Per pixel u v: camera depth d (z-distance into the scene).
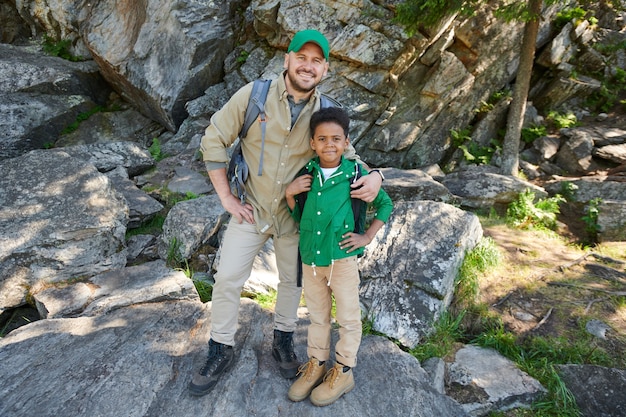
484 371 2.96
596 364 3.02
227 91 7.91
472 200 6.16
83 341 2.82
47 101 7.62
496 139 8.12
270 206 2.22
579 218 6.13
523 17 6.21
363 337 3.02
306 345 2.93
